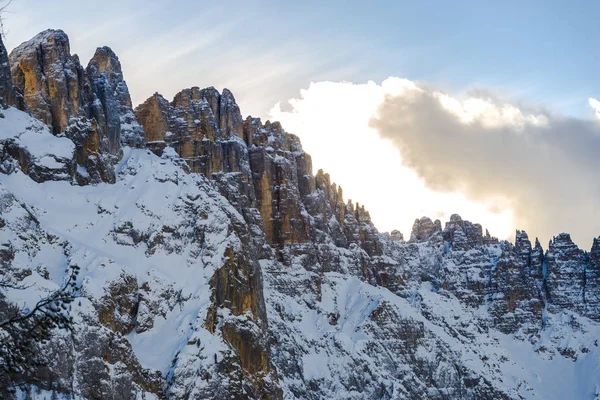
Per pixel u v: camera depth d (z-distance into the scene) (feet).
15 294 566.36
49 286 607.37
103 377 602.85
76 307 613.93
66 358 576.61
